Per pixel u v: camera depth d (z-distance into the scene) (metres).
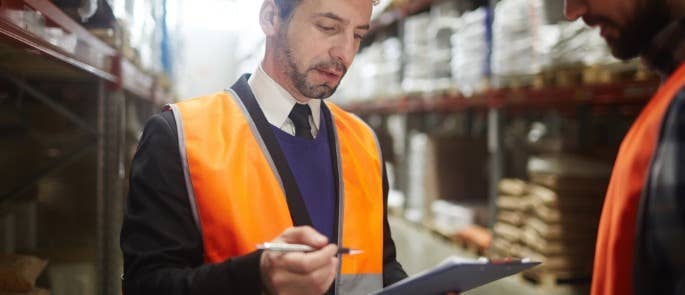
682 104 1.11
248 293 1.42
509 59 5.28
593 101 5.30
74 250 3.28
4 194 3.16
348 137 2.04
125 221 1.70
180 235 1.65
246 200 1.68
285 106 1.88
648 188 1.16
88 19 2.51
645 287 1.16
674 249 1.08
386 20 8.95
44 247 3.29
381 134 10.76
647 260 1.16
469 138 7.62
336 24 1.76
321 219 1.83
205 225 1.66
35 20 1.78
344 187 1.91
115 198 3.14
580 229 4.88
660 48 1.31
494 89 5.73
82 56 2.39
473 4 7.56
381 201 2.03
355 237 1.88
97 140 3.11
